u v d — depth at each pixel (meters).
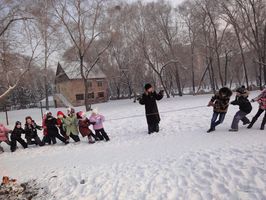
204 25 42.44
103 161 7.82
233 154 6.31
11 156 10.98
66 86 55.62
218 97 9.77
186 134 10.12
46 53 37.75
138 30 40.16
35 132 12.49
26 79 27.72
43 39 28.98
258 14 36.25
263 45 37.75
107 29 33.34
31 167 8.62
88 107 32.66
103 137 11.81
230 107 15.87
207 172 5.55
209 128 10.62
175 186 5.26
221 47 48.12
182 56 46.34
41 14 24.94
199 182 5.22
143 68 45.62
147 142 9.83
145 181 5.73
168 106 23.39
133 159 7.46
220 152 6.62
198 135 9.53
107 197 5.40
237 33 40.09
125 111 23.36
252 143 7.11
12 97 69.94
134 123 15.09
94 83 57.25
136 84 48.38
